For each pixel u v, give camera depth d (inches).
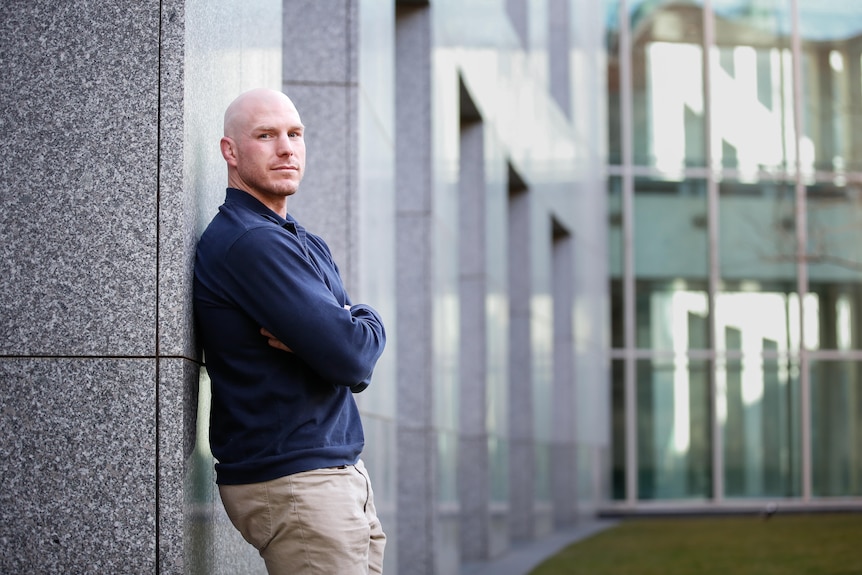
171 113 181.8
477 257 639.8
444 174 534.3
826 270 1192.8
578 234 1011.3
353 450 182.2
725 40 1204.5
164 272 179.0
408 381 498.0
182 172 181.2
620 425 1161.4
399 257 499.8
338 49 342.3
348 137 339.3
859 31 1206.3
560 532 874.1
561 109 985.5
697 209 1190.3
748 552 700.0
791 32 1203.2
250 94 190.5
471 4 613.0
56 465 175.6
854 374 1186.6
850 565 619.8
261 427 176.7
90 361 177.5
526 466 784.9
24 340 177.2
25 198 179.3
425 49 502.9
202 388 194.4
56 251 178.9
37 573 174.2
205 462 196.9
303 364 179.3
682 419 1168.2
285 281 175.2
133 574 175.2
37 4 182.1
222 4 215.6
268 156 187.5
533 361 800.3
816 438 1176.8
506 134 714.2
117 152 180.9
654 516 1097.4
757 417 1173.7
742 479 1165.7
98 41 182.1
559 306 978.1
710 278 1181.7
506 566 613.0
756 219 1192.2
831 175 1200.8
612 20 1200.2
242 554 227.6
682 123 1196.5
